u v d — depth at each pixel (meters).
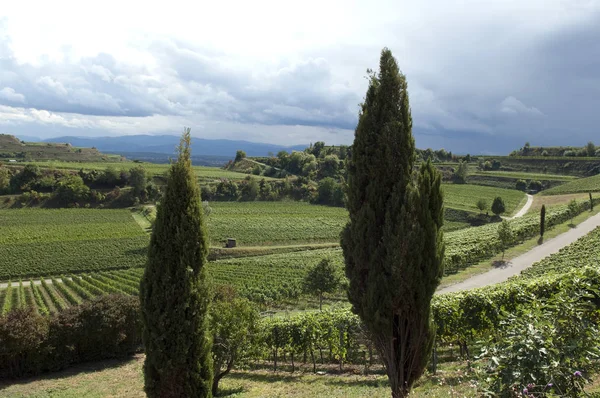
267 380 19.97
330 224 107.00
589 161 156.00
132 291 50.94
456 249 52.28
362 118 10.10
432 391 10.39
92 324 25.39
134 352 27.38
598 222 67.88
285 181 149.75
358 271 10.03
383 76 10.03
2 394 19.47
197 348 11.09
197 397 11.10
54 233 91.12
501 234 52.84
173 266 11.01
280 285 48.69
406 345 9.88
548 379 5.62
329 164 173.88
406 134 9.91
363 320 10.05
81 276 66.56
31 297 53.09
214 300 22.28
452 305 18.66
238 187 142.00
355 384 16.42
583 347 5.95
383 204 9.77
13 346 22.19
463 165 154.50
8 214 106.19
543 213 58.94
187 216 11.09
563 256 42.12
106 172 131.00
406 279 9.29
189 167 11.36
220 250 79.00
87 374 22.97
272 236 93.56
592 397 6.46
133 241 86.19
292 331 21.75
